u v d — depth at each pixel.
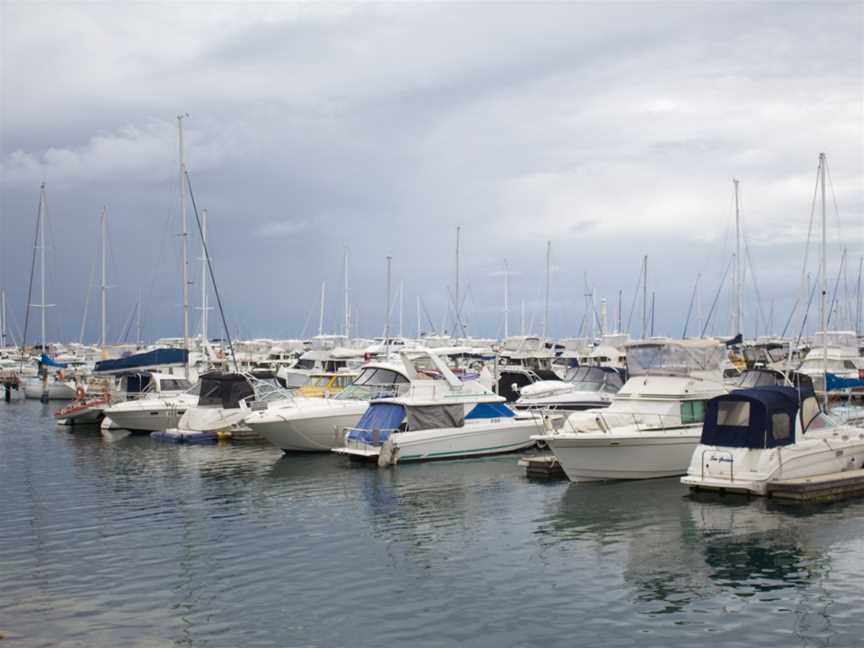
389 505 23.33
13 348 95.50
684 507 22.09
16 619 14.57
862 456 24.50
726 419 23.20
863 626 13.86
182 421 38.16
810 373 42.59
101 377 51.47
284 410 32.72
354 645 13.41
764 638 13.43
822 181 33.94
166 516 22.30
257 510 22.92
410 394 31.20
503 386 46.59
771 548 18.11
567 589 15.89
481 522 21.20
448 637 13.68
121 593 15.93
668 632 13.73
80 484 27.09
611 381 39.94
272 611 14.93
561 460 25.66
